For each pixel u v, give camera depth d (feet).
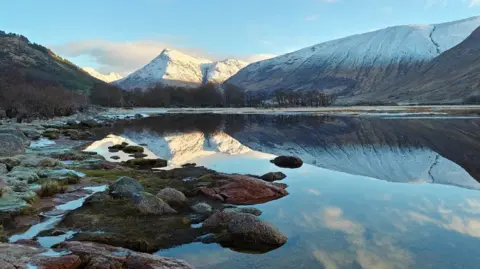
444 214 44.29
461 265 30.81
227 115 313.32
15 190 48.08
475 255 32.60
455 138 130.00
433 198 51.96
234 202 49.73
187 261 31.89
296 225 40.68
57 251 29.71
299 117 269.44
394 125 184.55
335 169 75.97
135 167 75.61
